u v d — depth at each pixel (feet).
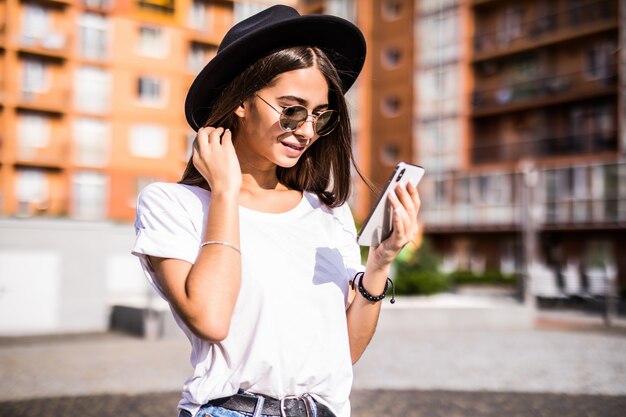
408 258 54.29
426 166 110.63
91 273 48.73
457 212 105.70
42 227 47.70
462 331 43.98
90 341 40.98
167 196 5.00
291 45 5.22
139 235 4.87
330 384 4.97
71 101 104.12
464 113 107.55
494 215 101.14
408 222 5.01
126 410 21.09
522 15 104.12
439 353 33.58
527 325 46.88
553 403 21.98
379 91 115.85
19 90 102.47
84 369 29.43
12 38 102.17
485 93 107.04
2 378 27.14
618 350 34.71
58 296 47.93
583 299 67.51
